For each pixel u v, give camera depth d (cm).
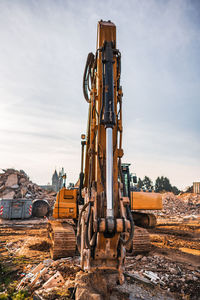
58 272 467
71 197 702
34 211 1675
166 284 432
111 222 323
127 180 709
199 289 412
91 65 550
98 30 466
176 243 834
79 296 351
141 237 629
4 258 608
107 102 387
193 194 3488
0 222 1444
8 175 2314
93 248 355
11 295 392
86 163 576
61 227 639
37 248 719
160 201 771
